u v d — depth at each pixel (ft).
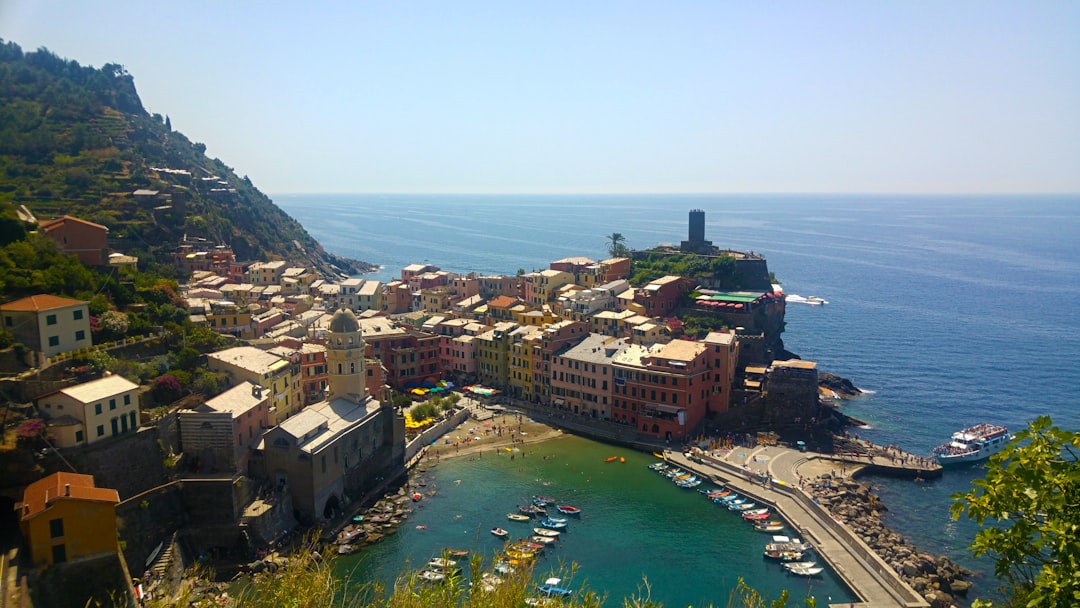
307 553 163.94
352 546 414.62
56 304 424.46
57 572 308.60
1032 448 122.11
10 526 335.06
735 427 618.03
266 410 474.08
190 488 395.55
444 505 477.36
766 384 628.69
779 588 380.37
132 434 382.83
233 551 394.52
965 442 578.66
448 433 613.52
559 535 435.94
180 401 450.71
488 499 486.79
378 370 638.53
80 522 313.12
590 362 642.63
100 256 574.56
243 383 477.77
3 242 506.07
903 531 453.58
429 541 425.28
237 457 422.41
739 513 468.75
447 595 151.74
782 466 536.42
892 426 654.94
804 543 427.33
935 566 398.42
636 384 614.75
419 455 563.48
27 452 348.38
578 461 556.92
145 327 504.02
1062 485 115.85
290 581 152.76
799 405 612.29
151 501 380.58
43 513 305.32
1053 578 111.14
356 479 481.87
